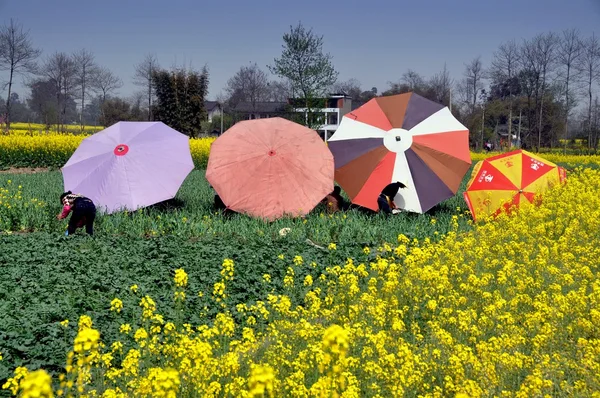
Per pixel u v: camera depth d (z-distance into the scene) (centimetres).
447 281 1099
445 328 965
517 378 777
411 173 2050
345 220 1900
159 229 1847
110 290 1184
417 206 2034
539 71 8600
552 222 1661
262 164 1991
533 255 1413
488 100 12081
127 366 745
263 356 815
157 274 1308
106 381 791
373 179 2056
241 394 664
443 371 787
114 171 2070
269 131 2077
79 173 2106
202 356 691
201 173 3434
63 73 9738
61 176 3097
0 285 1180
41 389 465
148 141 2155
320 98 6041
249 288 1236
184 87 7756
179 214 2034
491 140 10181
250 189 1973
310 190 1977
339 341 561
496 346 837
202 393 684
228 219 1997
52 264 1357
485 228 1653
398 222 1898
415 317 1027
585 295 1127
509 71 9100
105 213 1956
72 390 766
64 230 1847
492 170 2008
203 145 4372
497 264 1322
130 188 2044
